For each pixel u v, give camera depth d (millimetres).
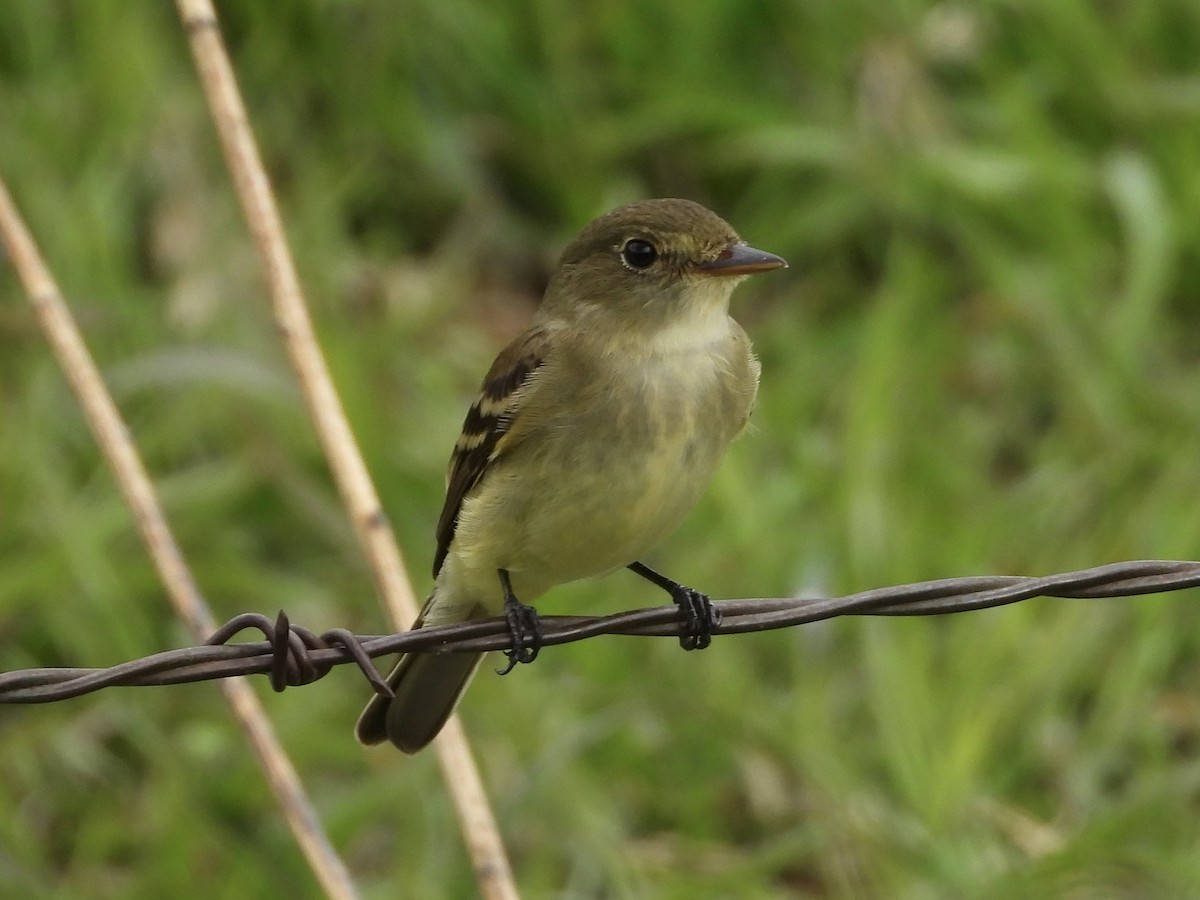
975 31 14680
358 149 14188
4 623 11375
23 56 14281
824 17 14648
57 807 10875
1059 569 11672
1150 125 14438
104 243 13062
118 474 8531
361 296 13547
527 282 14227
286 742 10852
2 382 12500
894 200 13906
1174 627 11461
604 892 10336
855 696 11125
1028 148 13891
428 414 12688
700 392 8156
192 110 13945
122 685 6648
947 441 12680
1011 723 10961
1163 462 12406
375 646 6965
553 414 8086
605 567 8328
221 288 13062
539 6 14625
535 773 10312
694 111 14344
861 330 13375
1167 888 10172
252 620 6633
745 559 11578
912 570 11461
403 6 14367
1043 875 9922
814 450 12281
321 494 12125
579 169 14414
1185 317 13984
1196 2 14766
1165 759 10961
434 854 10328
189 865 10328
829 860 10320
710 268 8172
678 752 10938
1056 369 13047
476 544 8250
